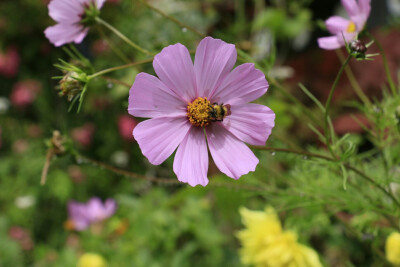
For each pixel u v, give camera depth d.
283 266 0.53
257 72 0.38
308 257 0.53
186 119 0.39
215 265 0.80
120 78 0.93
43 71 1.54
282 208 0.48
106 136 1.39
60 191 1.33
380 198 0.47
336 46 0.44
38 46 1.53
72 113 1.46
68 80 0.41
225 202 0.57
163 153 0.38
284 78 0.98
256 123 0.38
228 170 0.38
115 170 0.47
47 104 1.50
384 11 1.36
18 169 1.46
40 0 1.46
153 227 0.80
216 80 0.38
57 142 0.46
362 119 0.90
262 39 1.00
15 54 1.52
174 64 0.38
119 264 0.82
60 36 0.44
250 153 0.38
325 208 0.48
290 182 0.50
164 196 0.86
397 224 0.47
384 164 0.46
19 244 1.19
